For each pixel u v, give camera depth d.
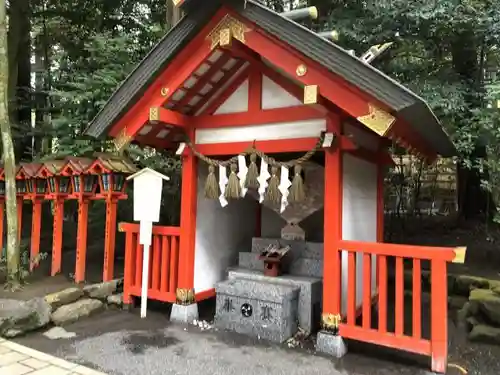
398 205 8.30
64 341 3.77
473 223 7.66
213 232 4.88
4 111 4.93
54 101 7.76
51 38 9.34
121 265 6.40
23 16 8.30
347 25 5.81
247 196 5.67
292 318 4.01
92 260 6.68
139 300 4.95
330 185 3.62
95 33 8.09
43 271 5.77
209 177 4.17
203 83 4.11
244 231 5.57
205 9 3.58
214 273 4.88
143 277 4.47
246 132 4.14
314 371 3.19
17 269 4.88
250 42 3.52
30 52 9.44
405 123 3.35
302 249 4.73
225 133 4.26
